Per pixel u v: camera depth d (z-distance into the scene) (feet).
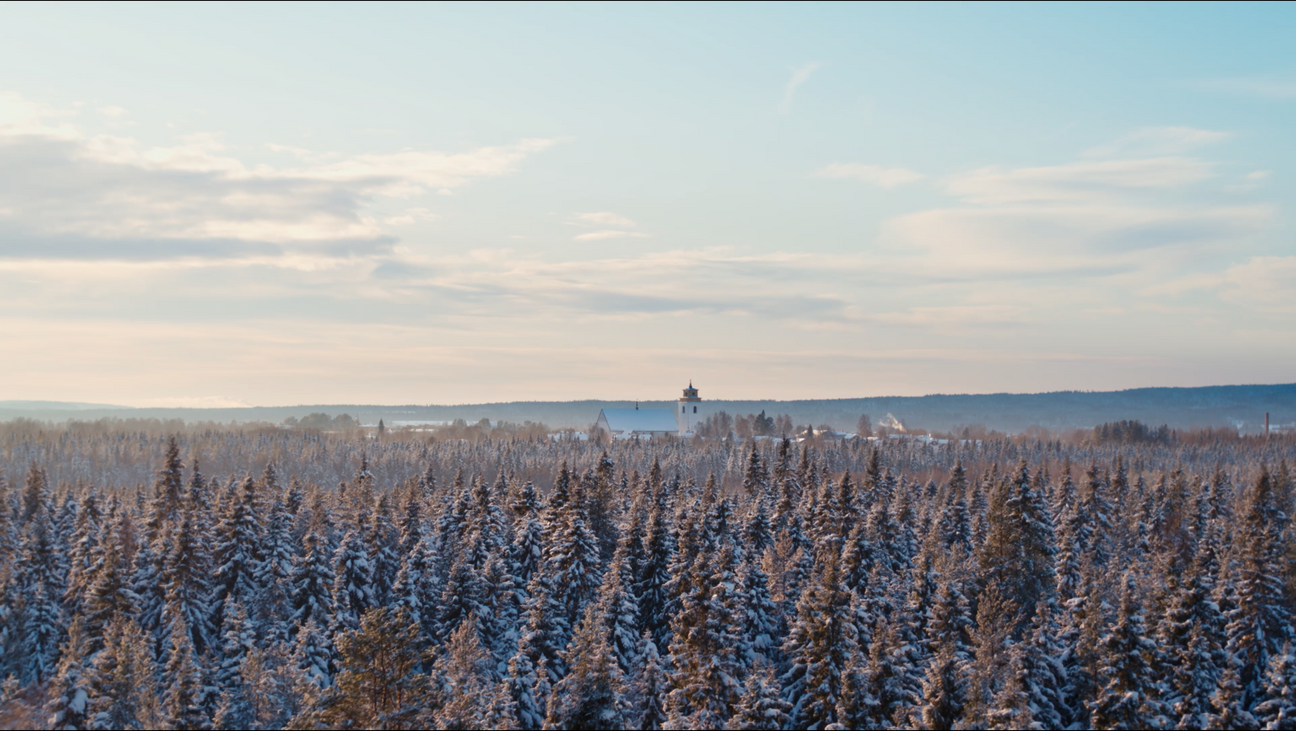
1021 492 266.98
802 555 257.75
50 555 274.36
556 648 208.54
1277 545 266.16
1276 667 181.78
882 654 177.37
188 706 164.25
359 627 235.61
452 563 273.54
